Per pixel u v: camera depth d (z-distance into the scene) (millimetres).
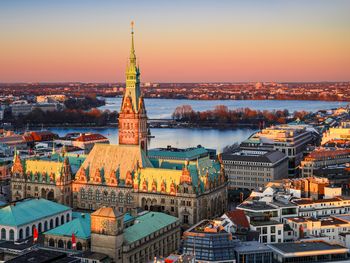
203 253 199250
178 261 186750
